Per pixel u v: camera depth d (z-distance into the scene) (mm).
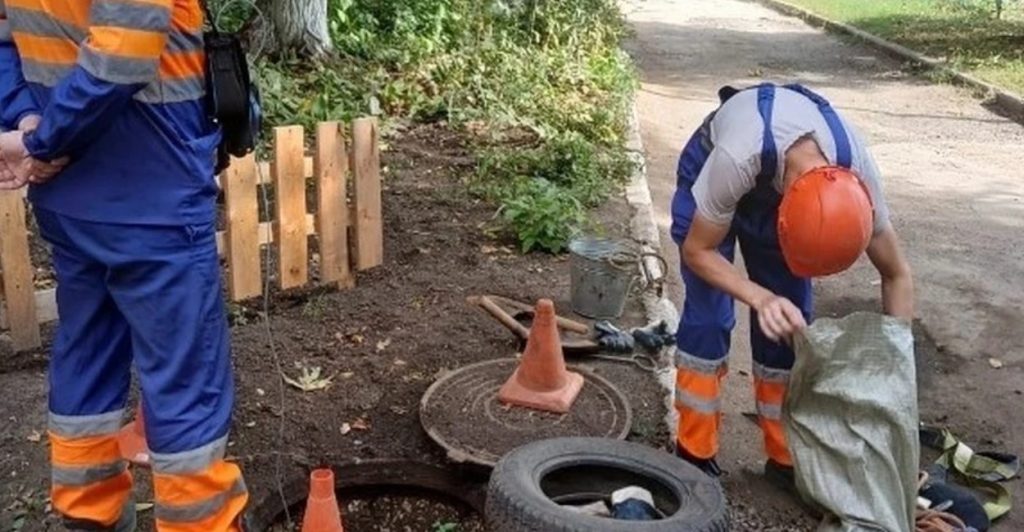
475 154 7953
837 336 3121
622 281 5016
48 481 3541
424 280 5453
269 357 4484
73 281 2701
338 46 10680
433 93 9578
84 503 2871
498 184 7086
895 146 9703
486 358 4562
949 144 9867
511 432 3861
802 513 3621
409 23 11195
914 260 6398
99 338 2777
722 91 3492
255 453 3736
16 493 3477
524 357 4082
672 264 6172
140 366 2672
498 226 6348
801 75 14203
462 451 3680
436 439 3764
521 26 12070
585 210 6828
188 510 2713
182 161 2586
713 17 22250
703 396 3629
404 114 9180
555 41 11773
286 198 4961
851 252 2945
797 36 19016
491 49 10492
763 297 3164
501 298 5148
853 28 18812
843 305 5656
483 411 3998
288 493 3535
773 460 3744
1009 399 4625
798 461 3266
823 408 3232
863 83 13555
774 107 3143
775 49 17047
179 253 2611
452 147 8266
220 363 2742
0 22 2604
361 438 3891
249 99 2754
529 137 8500
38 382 4211
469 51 10461
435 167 7676
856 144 3178
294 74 9875
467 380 4219
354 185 5219
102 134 2490
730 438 4141
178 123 2566
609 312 5062
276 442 3818
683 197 3545
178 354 2643
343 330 4801
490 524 3064
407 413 4070
